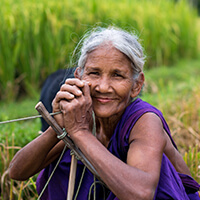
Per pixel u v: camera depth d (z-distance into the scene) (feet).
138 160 5.10
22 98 24.81
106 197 5.92
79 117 5.36
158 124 5.51
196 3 64.39
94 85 5.53
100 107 5.60
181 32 36.37
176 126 13.78
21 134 12.35
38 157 5.89
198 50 39.60
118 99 5.58
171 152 6.45
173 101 17.81
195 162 9.20
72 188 5.75
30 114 16.75
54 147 6.28
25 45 24.99
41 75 26.16
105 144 6.35
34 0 26.25
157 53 32.65
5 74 24.25
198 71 30.12
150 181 4.88
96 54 5.49
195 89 18.76
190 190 6.50
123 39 5.50
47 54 25.88
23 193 10.09
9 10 24.90
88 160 5.44
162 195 5.54
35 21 25.00
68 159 6.17
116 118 5.95
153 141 5.26
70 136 5.41
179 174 6.42
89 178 6.04
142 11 32.40
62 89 5.46
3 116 16.62
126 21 30.40
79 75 5.98
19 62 25.17
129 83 5.59
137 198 4.77
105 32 5.65
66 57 25.31
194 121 14.61
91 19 27.09
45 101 9.49
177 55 35.88
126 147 5.62
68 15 26.76
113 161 4.95
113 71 5.47
